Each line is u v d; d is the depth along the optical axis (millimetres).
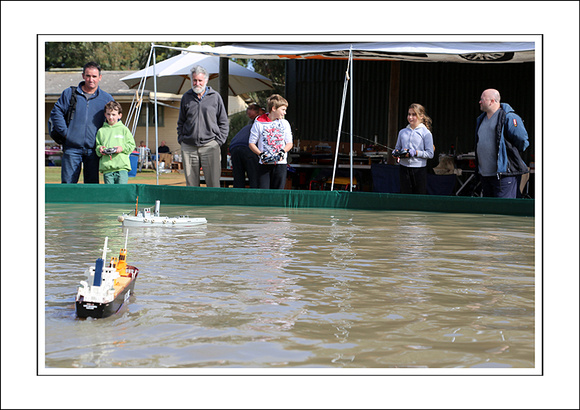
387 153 14875
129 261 4836
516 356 2764
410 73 15953
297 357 2707
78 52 34719
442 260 5141
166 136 28750
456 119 15789
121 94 27219
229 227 7176
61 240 5914
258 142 10406
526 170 9539
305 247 5719
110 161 10430
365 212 9422
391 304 3619
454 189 13992
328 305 3568
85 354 2711
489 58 12289
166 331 3031
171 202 10461
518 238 6578
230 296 3736
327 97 16719
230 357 2693
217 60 16953
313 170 14719
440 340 2965
